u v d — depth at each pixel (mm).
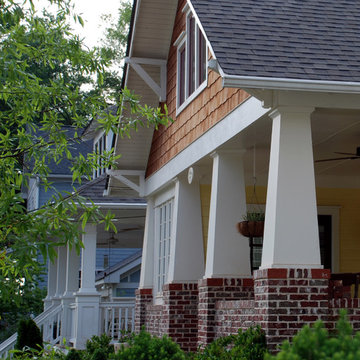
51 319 21750
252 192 15867
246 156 13758
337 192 16250
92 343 15703
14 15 10250
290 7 10867
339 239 16109
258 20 10414
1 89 10109
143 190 18766
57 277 24734
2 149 10547
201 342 12586
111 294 31547
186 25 15375
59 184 33562
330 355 4566
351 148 13359
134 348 7113
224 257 12539
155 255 18188
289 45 9883
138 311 18156
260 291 9828
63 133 10680
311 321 9578
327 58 9695
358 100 10078
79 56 11031
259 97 9875
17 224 9273
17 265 9133
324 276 9680
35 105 10727
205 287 12508
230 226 12656
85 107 11039
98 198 19688
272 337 9477
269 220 9930
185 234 15383
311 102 9961
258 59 9461
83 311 19125
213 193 12883
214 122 12977
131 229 23469
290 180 9820
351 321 9633
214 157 13094
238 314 11219
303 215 9781
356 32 10422
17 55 10312
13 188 9844
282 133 9875
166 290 15234
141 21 16562
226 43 9695
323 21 10602
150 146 18359
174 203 16016
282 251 9680
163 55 17219
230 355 9688
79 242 9383
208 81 13492
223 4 10703
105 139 28141
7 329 27688
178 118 15742
